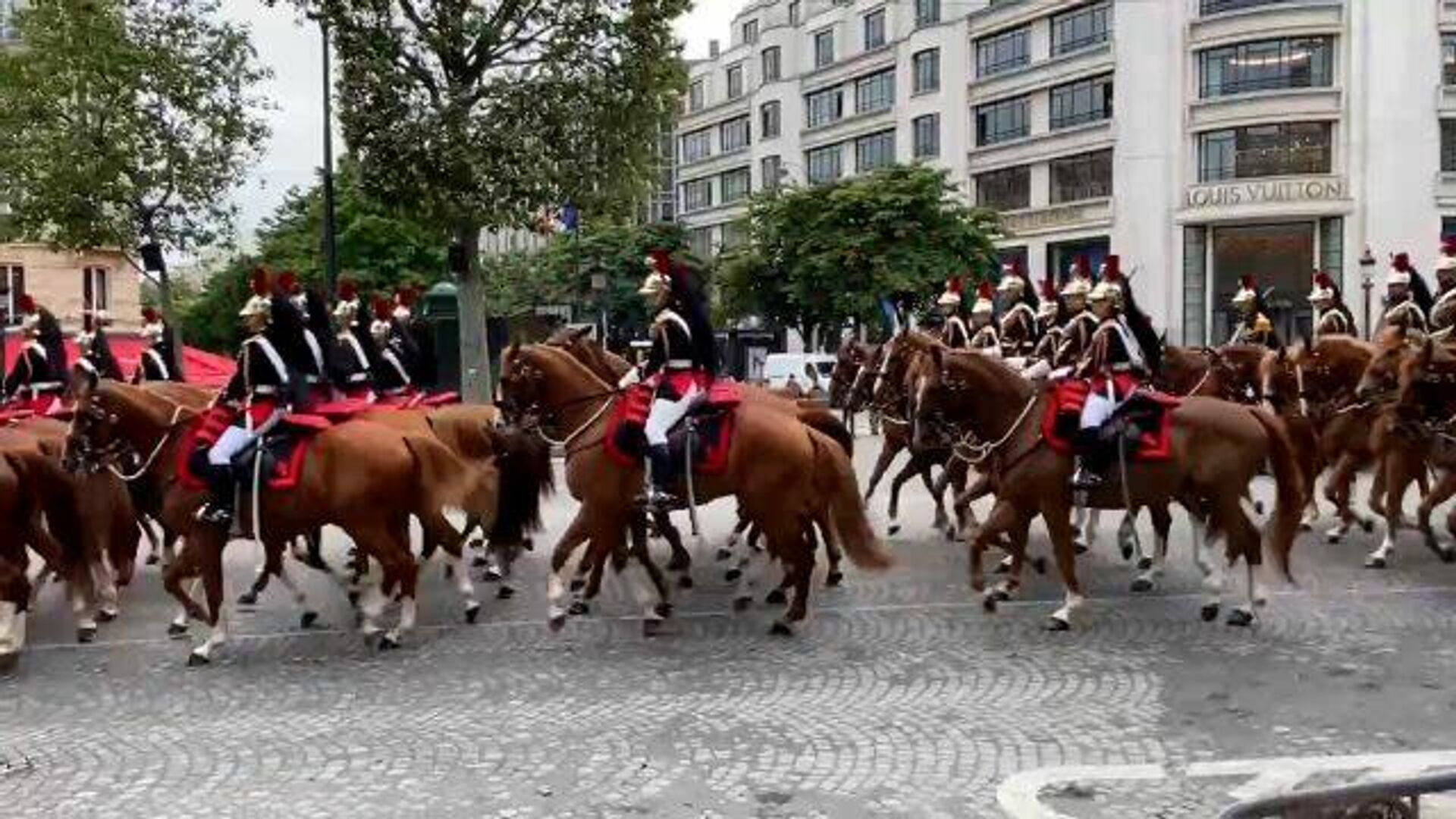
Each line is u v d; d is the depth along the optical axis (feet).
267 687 34.55
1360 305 164.04
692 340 39.63
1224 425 39.34
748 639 39.22
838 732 29.99
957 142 215.31
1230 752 28.32
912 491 74.13
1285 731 29.68
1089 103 191.01
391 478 38.11
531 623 41.86
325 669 36.40
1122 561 50.72
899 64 228.84
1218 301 177.06
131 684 35.14
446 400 52.80
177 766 28.12
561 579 41.96
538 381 40.55
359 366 49.93
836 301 153.69
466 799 25.90
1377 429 49.67
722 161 291.79
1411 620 40.01
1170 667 35.27
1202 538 45.39
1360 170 165.89
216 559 37.70
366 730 30.53
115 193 90.33
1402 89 164.35
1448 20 164.66
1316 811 17.90
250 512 37.52
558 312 123.65
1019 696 32.71
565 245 200.23
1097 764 27.55
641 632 40.29
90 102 89.71
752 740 29.45
